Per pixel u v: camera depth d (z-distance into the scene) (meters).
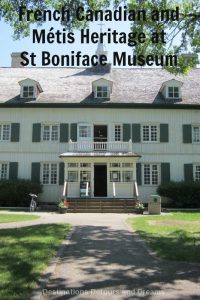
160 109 31.70
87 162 29.30
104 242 12.23
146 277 7.95
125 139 31.30
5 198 29.14
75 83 34.16
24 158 31.03
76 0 15.90
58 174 30.78
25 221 19.19
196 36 17.48
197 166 31.34
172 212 26.36
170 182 30.27
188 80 35.03
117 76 35.72
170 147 31.31
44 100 31.45
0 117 31.39
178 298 6.60
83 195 28.48
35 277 7.36
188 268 8.81
